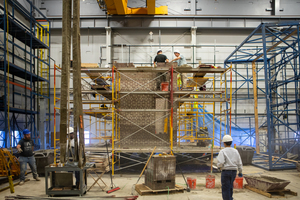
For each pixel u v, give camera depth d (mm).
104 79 10781
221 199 6180
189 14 18969
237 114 18203
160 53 10938
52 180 6523
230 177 5273
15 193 6727
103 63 18469
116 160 10289
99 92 9977
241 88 18562
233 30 18984
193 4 19000
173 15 18516
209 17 18609
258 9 19141
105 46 18594
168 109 9367
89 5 18938
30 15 13281
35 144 13234
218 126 16125
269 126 10164
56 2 18922
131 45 18266
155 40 18828
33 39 13727
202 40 18922
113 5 17188
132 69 9328
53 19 18719
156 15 18594
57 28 18422
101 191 6871
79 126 4699
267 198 6324
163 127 10102
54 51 18688
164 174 6707
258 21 18891
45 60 17297
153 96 10055
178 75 11375
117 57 18656
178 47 18766
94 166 7824
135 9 18438
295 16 18547
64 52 4883
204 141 11703
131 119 9961
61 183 6492
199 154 11984
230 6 19156
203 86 12133
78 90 4723
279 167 10039
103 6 18547
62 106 4934
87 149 9594
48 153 9234
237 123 18344
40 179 8500
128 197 5645
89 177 8680
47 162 8953
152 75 10219
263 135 16562
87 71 9477
